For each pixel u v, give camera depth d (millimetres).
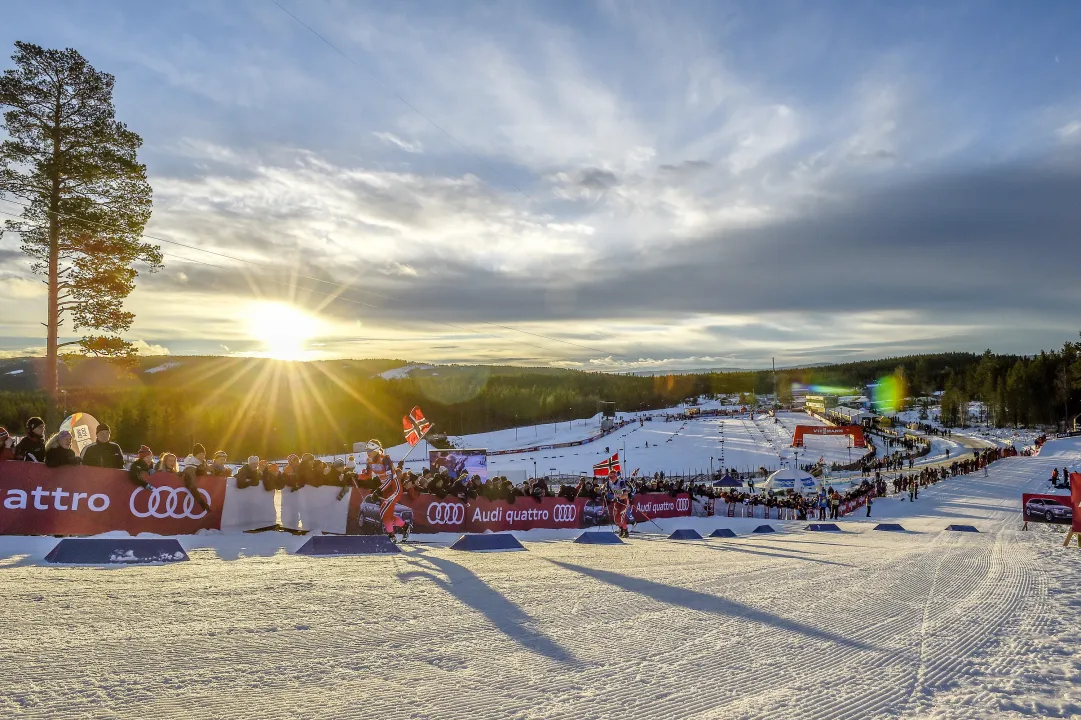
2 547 10555
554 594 9195
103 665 5207
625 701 4992
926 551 18516
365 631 6641
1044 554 18047
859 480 71438
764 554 16703
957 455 102312
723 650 6605
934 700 5398
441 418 178125
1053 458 88312
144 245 30266
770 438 112500
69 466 12172
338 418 154125
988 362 175500
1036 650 7219
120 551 10125
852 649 6891
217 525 14227
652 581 10875
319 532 15820
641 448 106062
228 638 6133
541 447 109562
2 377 97938
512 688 5180
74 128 28297
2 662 5129
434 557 12688
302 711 4496
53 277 28031
